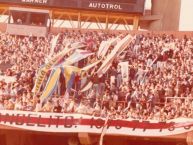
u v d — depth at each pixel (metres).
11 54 37.31
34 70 34.78
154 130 26.20
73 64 34.56
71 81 32.38
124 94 30.73
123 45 36.16
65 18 45.03
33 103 29.69
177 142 27.59
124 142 28.22
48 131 27.19
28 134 29.45
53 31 40.22
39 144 30.45
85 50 36.16
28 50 37.84
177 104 28.86
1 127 27.56
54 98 29.92
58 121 27.20
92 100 30.09
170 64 34.81
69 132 27.44
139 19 46.38
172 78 32.75
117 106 29.89
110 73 33.84
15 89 31.80
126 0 43.56
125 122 26.52
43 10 41.16
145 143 29.61
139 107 28.95
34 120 27.39
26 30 40.03
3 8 44.41
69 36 39.28
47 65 32.88
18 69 35.00
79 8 43.69
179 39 38.47
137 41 37.84
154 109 28.72
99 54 35.78
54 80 31.77
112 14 44.00
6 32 40.00
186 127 25.80
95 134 27.14
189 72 33.41
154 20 50.41
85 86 32.41
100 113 27.89
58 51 37.47
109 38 38.91
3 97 30.73
